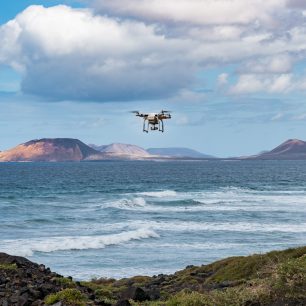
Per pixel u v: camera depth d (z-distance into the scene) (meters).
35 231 60.03
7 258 21.05
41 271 20.36
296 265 13.41
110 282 27.72
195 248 48.50
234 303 13.43
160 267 40.00
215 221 69.44
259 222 68.19
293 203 94.50
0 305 14.27
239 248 48.50
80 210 82.56
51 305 14.38
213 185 152.62
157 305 15.48
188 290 19.83
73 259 43.53
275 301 12.88
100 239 51.50
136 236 53.88
